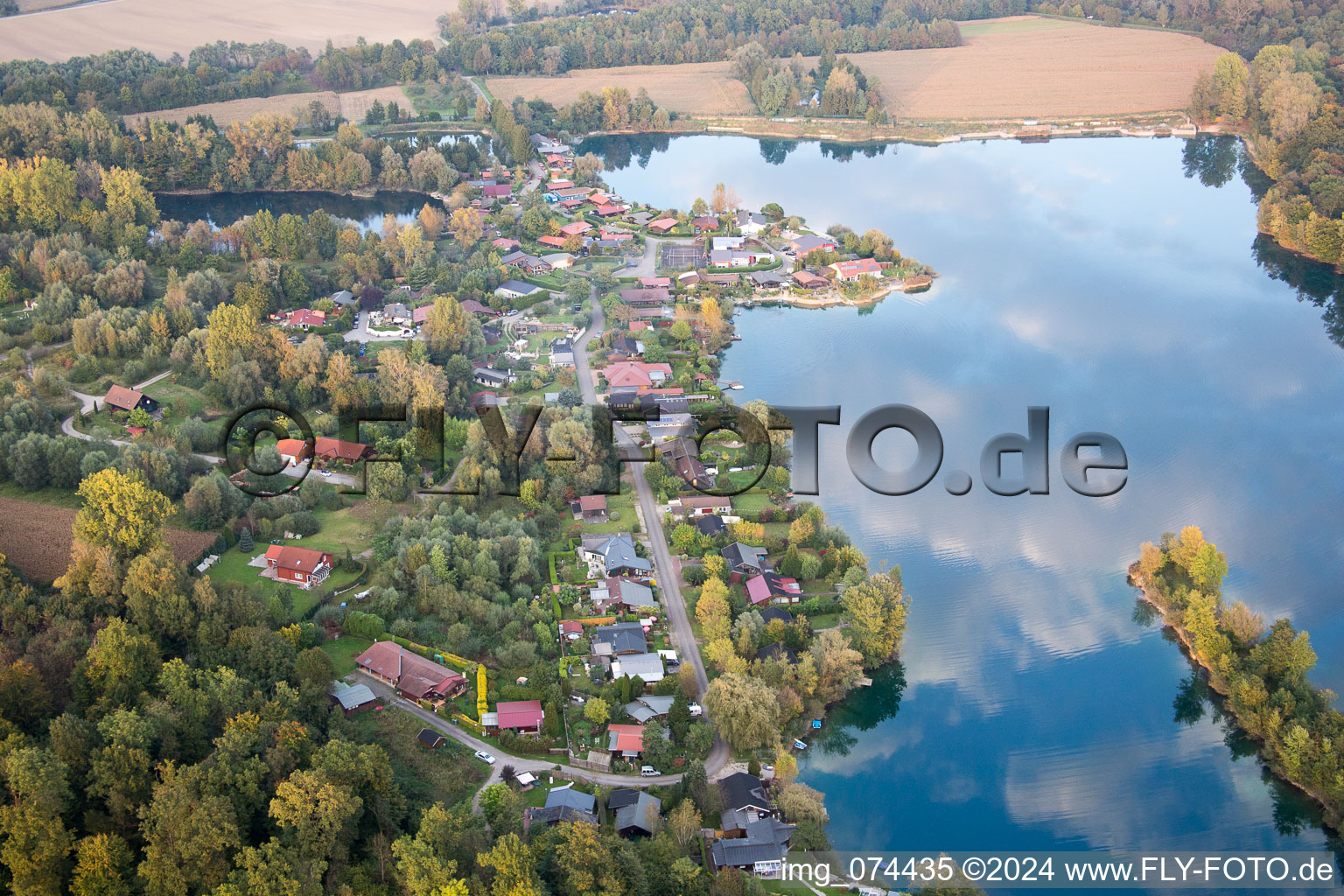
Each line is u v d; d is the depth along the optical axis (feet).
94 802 529.86
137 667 605.31
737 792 604.08
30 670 575.38
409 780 595.06
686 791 598.34
